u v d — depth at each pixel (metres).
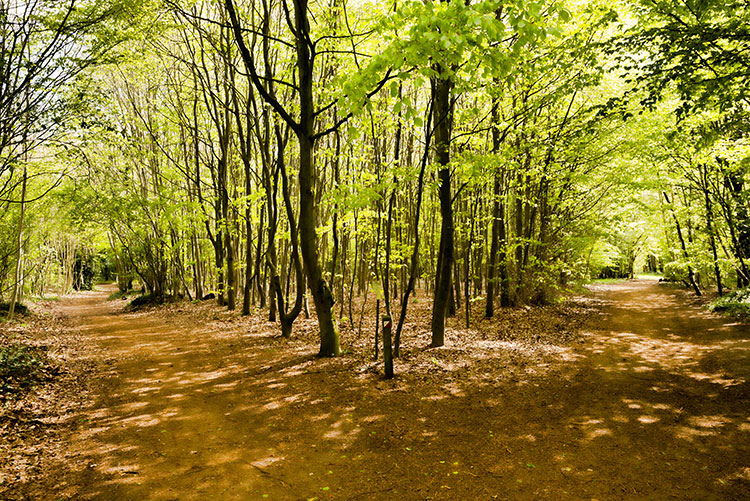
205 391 7.09
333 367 8.25
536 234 17.05
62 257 36.88
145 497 3.82
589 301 19.86
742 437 4.92
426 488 4.00
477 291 20.69
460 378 7.52
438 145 9.32
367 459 4.61
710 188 16.02
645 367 8.21
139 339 12.27
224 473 4.30
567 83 9.80
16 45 9.09
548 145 11.85
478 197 13.80
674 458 4.50
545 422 5.57
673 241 21.69
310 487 4.04
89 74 10.79
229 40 13.05
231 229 16.30
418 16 4.51
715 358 8.48
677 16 7.43
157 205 19.62
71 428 5.46
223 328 13.77
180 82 18.12
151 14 10.84
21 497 3.76
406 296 8.59
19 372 7.34
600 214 17.45
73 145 10.68
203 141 18.44
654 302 19.03
